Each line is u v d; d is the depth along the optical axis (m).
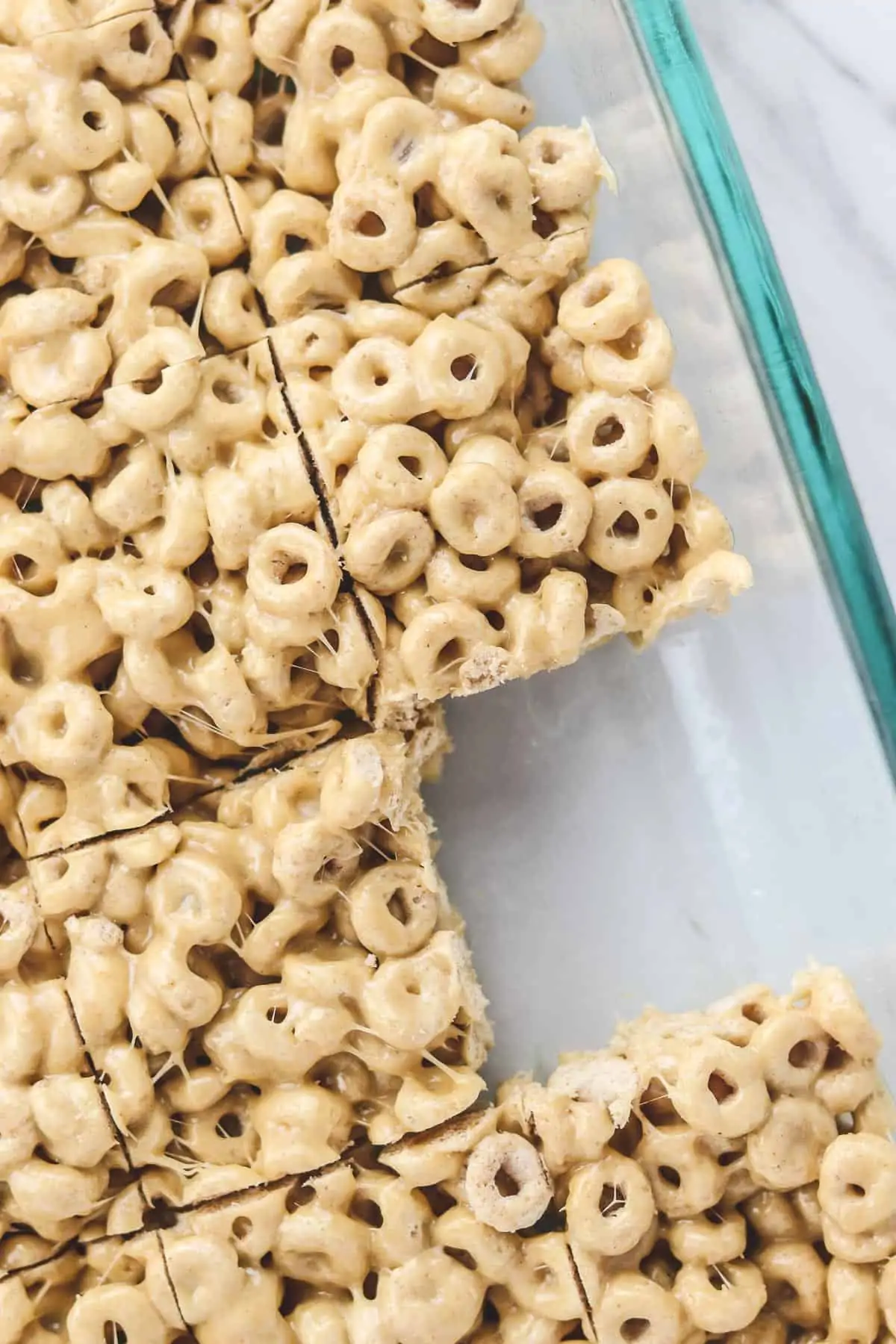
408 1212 0.40
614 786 0.44
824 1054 0.41
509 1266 0.40
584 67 0.43
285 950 0.40
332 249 0.40
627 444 0.40
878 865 0.44
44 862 0.40
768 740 0.44
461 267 0.41
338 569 0.40
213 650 0.40
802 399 0.42
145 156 0.41
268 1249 0.40
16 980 0.40
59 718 0.40
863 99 0.46
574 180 0.40
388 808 0.40
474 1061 0.41
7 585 0.40
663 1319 0.40
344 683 0.40
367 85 0.40
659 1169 0.41
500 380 0.40
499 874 0.44
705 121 0.42
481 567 0.40
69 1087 0.40
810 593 0.43
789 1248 0.41
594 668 0.44
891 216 0.46
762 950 0.44
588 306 0.41
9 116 0.40
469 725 0.44
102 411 0.40
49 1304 0.41
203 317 0.41
